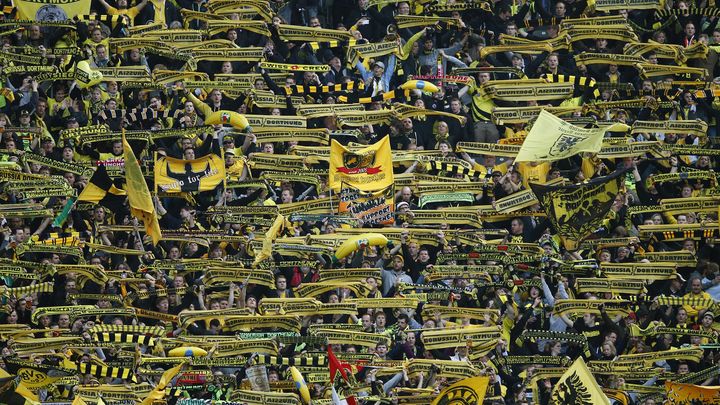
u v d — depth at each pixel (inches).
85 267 4220.0
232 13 5000.0
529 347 4138.8
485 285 4247.0
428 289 4234.7
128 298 4195.4
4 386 3649.1
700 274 4441.4
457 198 4544.8
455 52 4992.6
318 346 4028.1
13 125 4618.6
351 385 3909.9
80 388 3873.0
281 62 4911.4
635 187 4677.7
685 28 5113.2
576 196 4227.4
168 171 4480.8
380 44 4916.3
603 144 4672.7
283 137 4665.4
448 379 3954.2
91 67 4763.8
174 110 4712.1
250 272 4222.4
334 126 4724.4
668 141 4813.0
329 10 5108.3
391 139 4707.2
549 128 4421.8
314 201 4498.0
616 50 4990.2
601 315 4200.3
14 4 4918.8
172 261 4261.8
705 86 4963.1
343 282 4234.7
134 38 4849.9
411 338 4074.8
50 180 4407.0
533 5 5088.6
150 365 3946.9
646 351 4212.6
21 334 4052.7
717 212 4566.9
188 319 4101.9
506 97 4813.0
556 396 3762.3
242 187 4517.7
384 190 4480.8
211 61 4879.4
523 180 4594.0
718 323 4360.2
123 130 4239.7
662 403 4087.1
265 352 3976.4
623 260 4466.0
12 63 4685.0
